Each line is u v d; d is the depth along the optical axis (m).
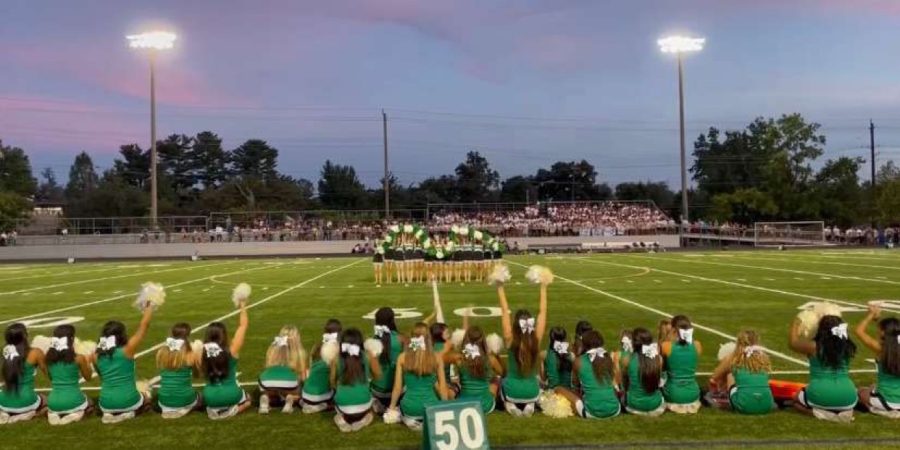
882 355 6.16
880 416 6.07
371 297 16.52
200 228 48.75
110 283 21.77
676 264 26.72
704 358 8.95
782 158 58.09
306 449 5.51
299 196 77.88
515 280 20.45
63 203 81.69
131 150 87.00
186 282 21.67
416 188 85.38
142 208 70.38
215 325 6.47
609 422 6.03
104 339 6.38
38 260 40.66
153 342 10.79
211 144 88.94
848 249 38.41
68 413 6.33
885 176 61.72
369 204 80.44
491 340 6.40
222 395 6.35
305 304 15.28
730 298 15.17
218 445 5.64
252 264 32.59
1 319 13.72
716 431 5.74
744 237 47.09
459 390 6.62
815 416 6.05
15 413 6.37
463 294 16.91
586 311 13.42
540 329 6.84
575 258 32.84
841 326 5.98
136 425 6.21
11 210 51.12
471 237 21.22
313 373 6.59
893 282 18.50
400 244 20.94
